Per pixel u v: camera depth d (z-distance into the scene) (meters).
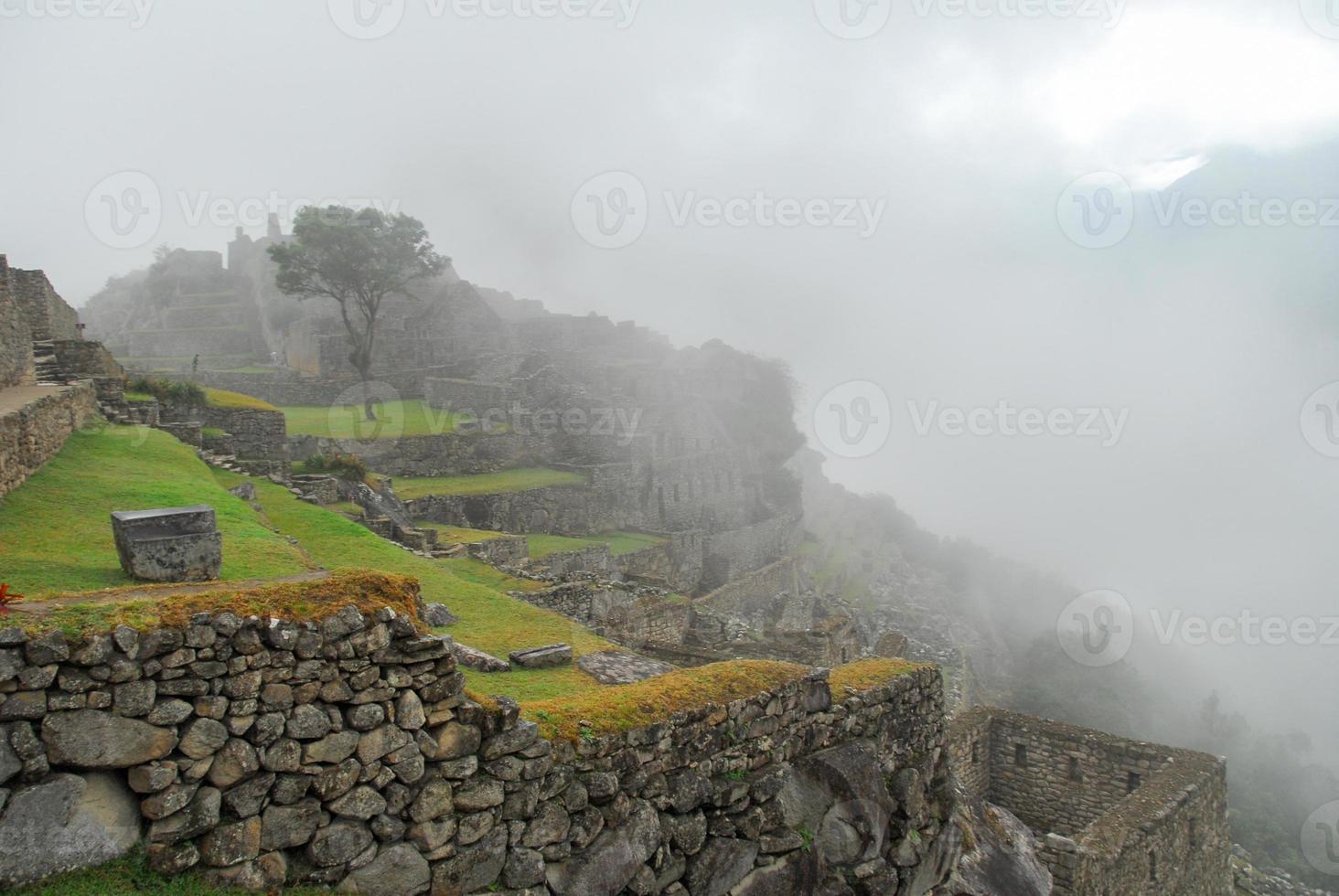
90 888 5.64
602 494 45.25
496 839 7.62
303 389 50.28
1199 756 22.97
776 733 10.38
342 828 6.79
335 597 7.05
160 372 52.34
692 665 19.69
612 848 8.40
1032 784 23.86
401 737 7.14
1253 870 28.81
